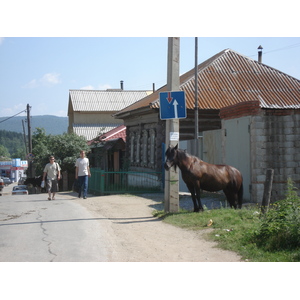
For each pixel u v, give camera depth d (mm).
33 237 9297
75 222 11195
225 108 15562
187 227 10062
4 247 8359
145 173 20266
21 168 104562
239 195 12516
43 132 58906
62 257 7516
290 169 14258
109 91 50562
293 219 8062
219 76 23219
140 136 25375
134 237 9273
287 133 14242
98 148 32781
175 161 11438
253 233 8227
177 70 12031
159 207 14016
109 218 11883
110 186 19656
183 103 11836
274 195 14156
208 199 15625
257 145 13930
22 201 17891
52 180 17828
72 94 48812
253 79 23203
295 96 21609
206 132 17016
